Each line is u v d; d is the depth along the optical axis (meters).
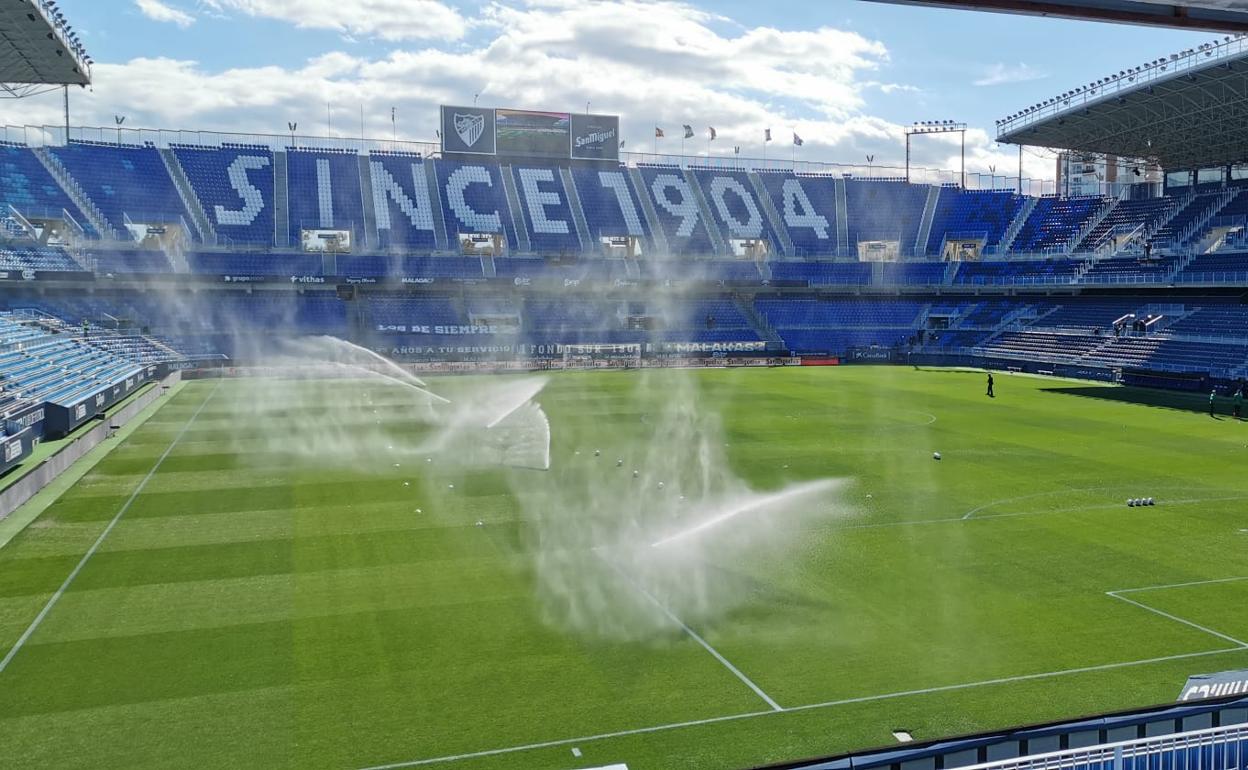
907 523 30.94
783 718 17.27
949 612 22.66
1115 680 18.94
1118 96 72.38
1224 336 76.81
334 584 24.41
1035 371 86.56
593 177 111.75
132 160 95.25
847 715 17.39
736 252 109.69
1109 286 91.69
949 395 68.00
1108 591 24.30
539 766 15.62
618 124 113.31
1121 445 46.19
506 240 102.88
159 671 19.09
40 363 52.81
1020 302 102.50
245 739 16.39
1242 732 13.27
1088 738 14.06
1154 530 30.25
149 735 16.52
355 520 30.70
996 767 12.59
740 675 19.06
